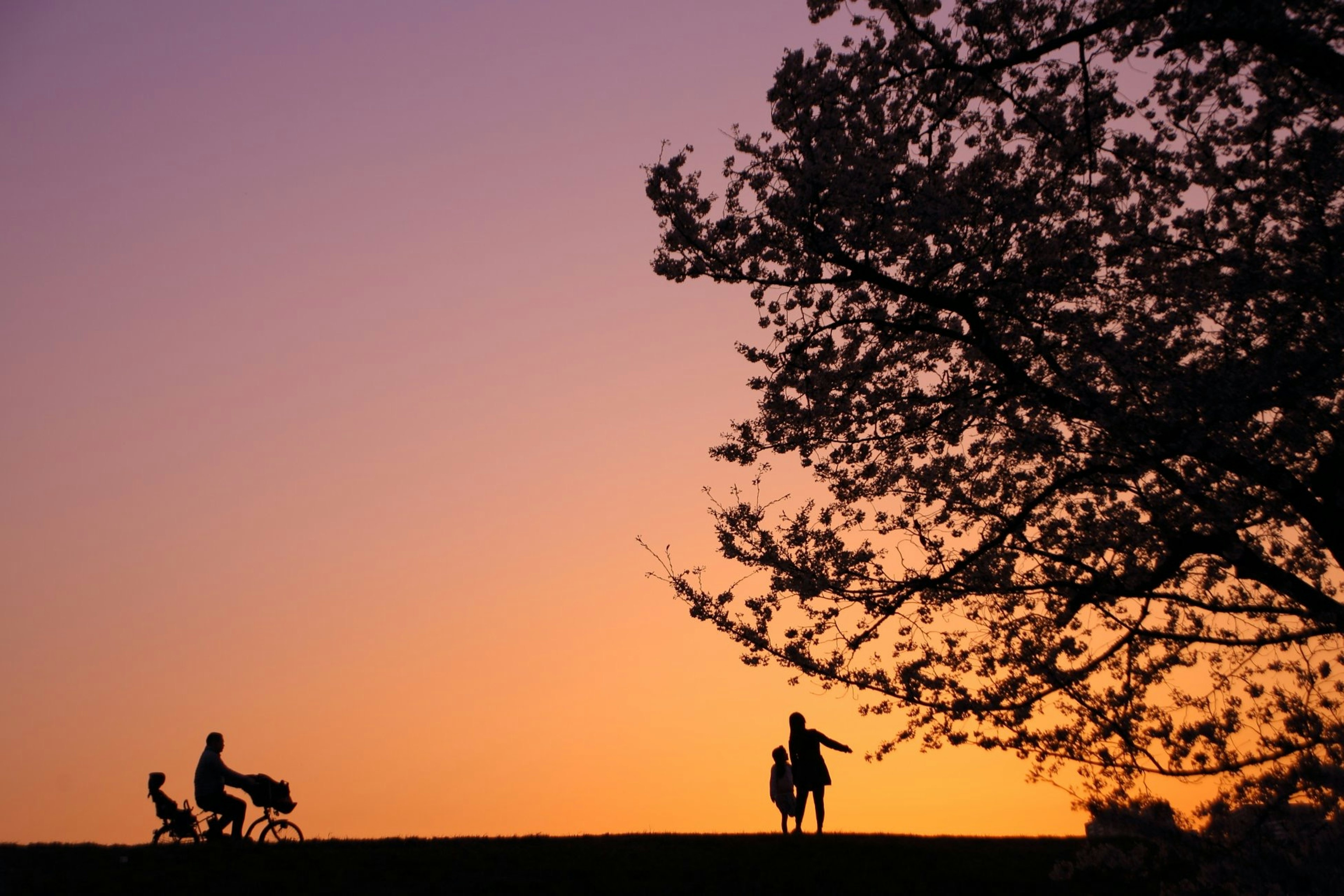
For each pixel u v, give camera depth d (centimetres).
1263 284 1061
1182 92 1181
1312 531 1145
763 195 1228
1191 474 1091
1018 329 1197
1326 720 854
